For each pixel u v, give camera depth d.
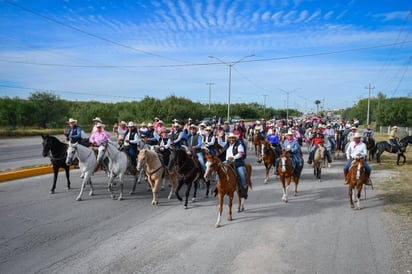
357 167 9.19
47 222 7.80
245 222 8.03
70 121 11.49
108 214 8.59
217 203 9.97
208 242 6.68
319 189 11.88
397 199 10.33
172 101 65.38
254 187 12.27
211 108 75.56
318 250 6.30
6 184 11.80
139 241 6.71
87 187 11.78
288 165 9.90
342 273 5.38
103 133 11.40
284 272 5.40
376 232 7.33
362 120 79.75
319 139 15.54
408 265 5.67
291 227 7.65
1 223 7.65
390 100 68.38
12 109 41.22
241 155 8.82
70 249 6.27
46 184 11.95
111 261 5.78
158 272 5.39
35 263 5.68
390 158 21.61
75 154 9.72
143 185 12.46
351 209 9.27
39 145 26.03
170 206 9.57
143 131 13.39
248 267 5.57
